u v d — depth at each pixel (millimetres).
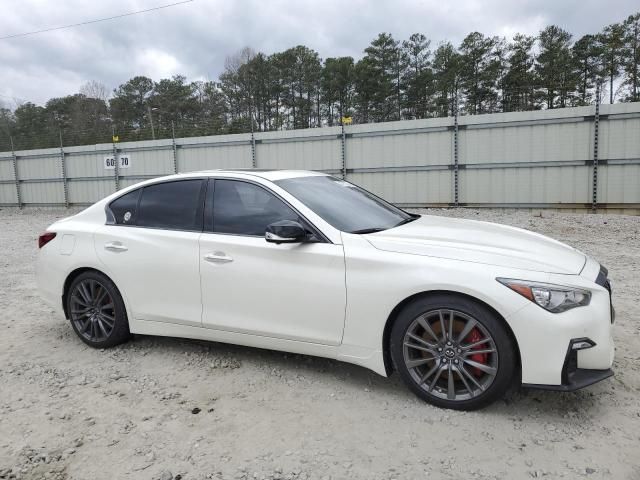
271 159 17750
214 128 25375
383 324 3381
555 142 13773
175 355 4387
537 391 3514
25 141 24188
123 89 64688
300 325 3662
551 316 2969
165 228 4266
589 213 13633
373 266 3393
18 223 17500
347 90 56812
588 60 54219
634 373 3756
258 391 3664
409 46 57594
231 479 2662
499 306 3033
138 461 2852
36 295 6742
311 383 3760
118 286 4402
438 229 3896
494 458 2768
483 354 3172
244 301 3850
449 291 3195
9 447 3039
